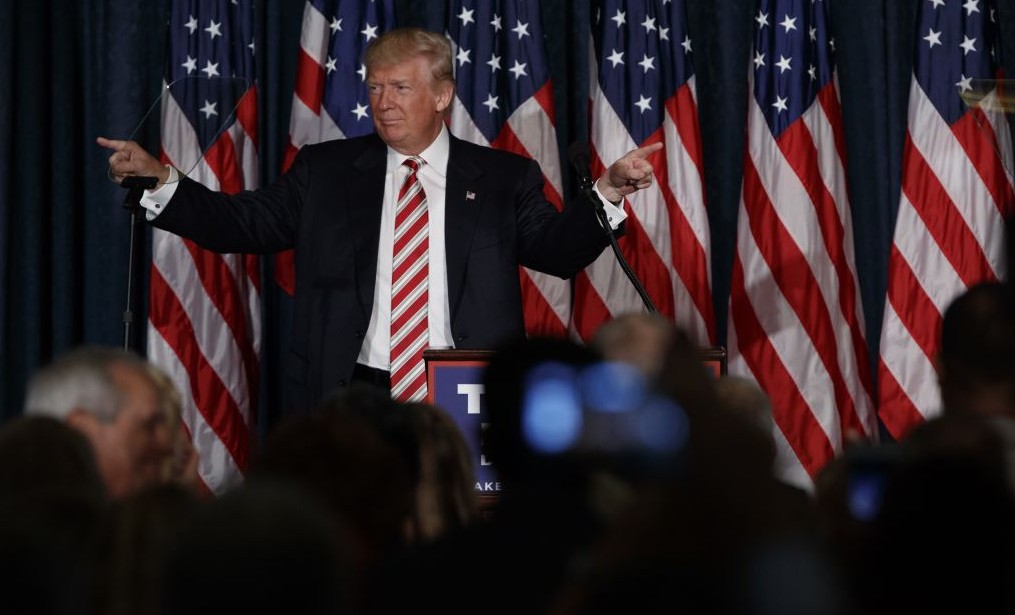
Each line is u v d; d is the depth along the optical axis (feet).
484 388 25.80
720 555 18.19
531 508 24.64
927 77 79.20
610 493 24.50
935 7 79.71
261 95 82.64
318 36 79.51
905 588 20.17
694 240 79.10
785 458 77.20
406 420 33.68
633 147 79.10
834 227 79.00
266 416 82.64
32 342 81.35
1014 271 34.76
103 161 81.87
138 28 82.12
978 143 78.18
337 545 17.30
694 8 84.38
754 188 79.20
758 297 78.23
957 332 28.37
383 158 61.82
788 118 79.25
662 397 20.43
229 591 16.65
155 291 76.84
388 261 60.18
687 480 18.63
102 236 81.87
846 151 82.58
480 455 48.91
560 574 23.99
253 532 16.93
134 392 34.37
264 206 61.11
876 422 80.12
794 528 18.61
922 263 78.07
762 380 77.82
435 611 24.04
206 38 78.59
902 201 78.74
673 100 80.23
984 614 19.94
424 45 61.26
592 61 80.89
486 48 79.61
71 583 19.93
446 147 62.23
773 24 80.12
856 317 79.51
